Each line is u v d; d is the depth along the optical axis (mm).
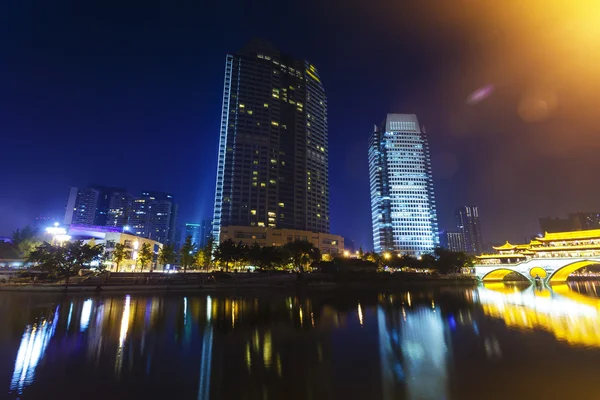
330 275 109438
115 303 56250
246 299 67375
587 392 19484
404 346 30734
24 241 112438
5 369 22766
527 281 144875
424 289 106750
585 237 114938
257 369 23594
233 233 177250
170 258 120750
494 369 23875
